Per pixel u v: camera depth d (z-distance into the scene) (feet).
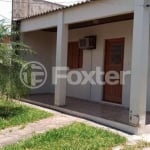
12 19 21.08
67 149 10.27
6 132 12.86
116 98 17.74
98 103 18.21
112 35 17.87
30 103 18.61
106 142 10.91
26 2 23.07
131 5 12.30
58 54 16.81
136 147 10.59
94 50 19.15
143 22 11.80
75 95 20.59
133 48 12.14
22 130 12.93
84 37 19.43
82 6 14.96
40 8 23.75
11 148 10.70
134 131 12.10
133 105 12.14
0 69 14.39
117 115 14.47
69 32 21.22
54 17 17.21
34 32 21.97
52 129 12.50
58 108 16.58
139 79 11.93
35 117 14.62
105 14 13.57
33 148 10.60
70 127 12.64
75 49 20.80
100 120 13.75
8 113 15.23
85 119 14.33
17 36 17.54
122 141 11.11
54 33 22.66
